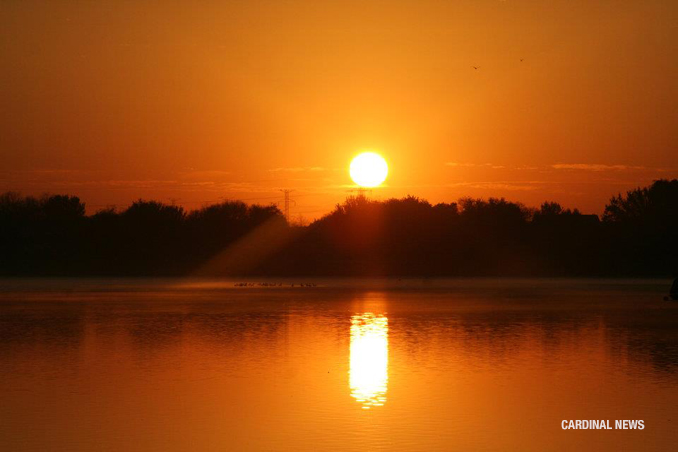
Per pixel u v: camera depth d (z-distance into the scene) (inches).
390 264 6835.6
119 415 1066.1
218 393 1208.2
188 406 1120.2
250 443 931.3
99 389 1239.5
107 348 1704.0
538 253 6875.0
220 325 2181.3
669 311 2687.0
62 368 1435.8
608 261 6801.2
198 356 1581.0
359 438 952.9
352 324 2208.4
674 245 6845.5
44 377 1343.5
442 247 6929.1
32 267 6850.4
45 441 940.0
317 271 6884.8
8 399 1165.7
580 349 1676.9
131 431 983.6
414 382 1295.5
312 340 1835.6
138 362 1505.9
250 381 1305.4
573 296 3627.0
